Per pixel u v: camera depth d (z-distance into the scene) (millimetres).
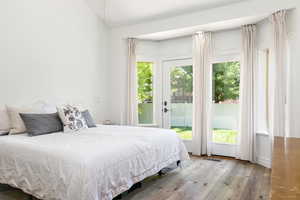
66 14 3789
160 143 2764
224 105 4090
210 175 3041
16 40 3082
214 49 4102
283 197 665
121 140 2398
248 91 3576
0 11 2910
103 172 1855
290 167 989
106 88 4641
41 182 1971
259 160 3561
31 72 3258
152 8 3914
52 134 2803
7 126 2861
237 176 2998
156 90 4738
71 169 1770
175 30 3984
